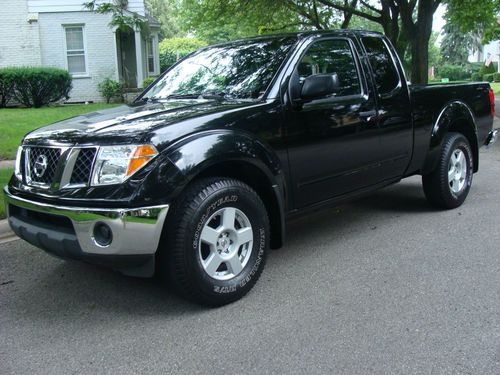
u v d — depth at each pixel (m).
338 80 4.50
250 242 3.93
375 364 3.03
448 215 5.99
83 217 3.33
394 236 5.32
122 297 4.05
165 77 5.34
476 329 3.40
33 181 3.76
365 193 5.20
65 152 3.53
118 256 3.35
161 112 3.99
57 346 3.35
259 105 4.09
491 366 2.99
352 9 14.83
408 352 3.15
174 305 3.88
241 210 3.83
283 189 4.19
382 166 5.20
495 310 3.66
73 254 3.47
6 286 4.34
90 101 20.58
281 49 4.63
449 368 2.98
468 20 14.31
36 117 14.24
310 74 4.61
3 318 3.76
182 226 3.50
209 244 3.68
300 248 5.05
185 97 4.70
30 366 3.12
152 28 23.34
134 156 3.36
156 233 3.37
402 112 5.34
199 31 17.83
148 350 3.26
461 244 5.02
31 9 19.58
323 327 3.48
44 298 4.08
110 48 20.34
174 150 3.48
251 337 3.37
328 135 4.53
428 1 13.35
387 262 4.61
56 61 20.09
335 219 6.02
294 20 16.52
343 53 4.97
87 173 3.44
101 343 3.36
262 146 3.97
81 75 20.38
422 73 13.79
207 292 3.67
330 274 4.38
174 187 3.41
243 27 17.03
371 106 4.98
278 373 2.97
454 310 3.67
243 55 4.88
